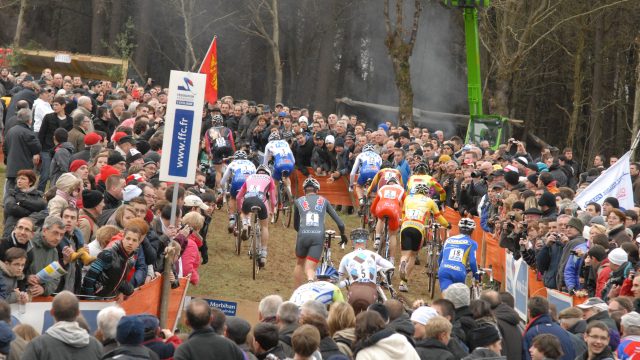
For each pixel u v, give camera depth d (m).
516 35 58.34
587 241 18.23
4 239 12.95
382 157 30.66
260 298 21.84
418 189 23.48
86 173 17.88
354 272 17.61
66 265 13.54
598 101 65.25
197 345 9.79
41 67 55.50
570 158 31.39
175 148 14.67
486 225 24.83
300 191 33.00
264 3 69.12
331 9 72.44
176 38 75.69
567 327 13.42
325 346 10.86
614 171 22.97
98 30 70.75
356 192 30.05
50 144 24.36
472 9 48.81
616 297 14.51
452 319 12.38
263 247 23.53
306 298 15.19
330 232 22.03
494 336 11.74
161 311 14.93
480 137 47.72
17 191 16.73
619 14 66.94
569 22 63.72
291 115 35.53
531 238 20.11
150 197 17.09
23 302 12.37
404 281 23.36
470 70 49.00
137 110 28.56
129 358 9.33
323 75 71.81
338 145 32.09
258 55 77.94
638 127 49.28
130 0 74.94
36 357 9.56
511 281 21.14
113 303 13.41
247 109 33.97
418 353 11.05
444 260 20.48
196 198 19.08
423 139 33.91
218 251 25.89
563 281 18.38
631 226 19.92
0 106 29.64
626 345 12.09
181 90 14.62
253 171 25.48
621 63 69.56
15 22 74.06
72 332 9.72
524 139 71.56
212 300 16.73
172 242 15.06
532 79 74.69
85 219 15.67
